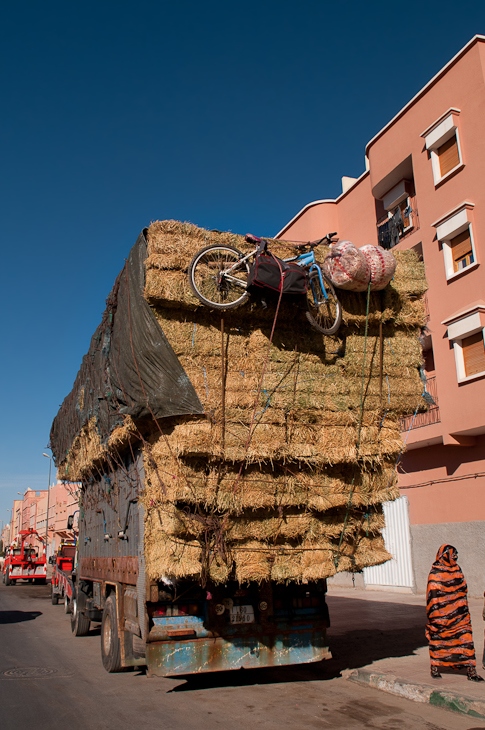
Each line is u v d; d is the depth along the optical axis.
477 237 13.83
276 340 6.45
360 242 18.89
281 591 6.79
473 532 13.55
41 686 6.88
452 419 13.89
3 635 11.37
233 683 6.94
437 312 14.76
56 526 48.78
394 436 6.82
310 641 6.70
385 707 5.83
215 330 6.24
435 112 15.36
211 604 6.34
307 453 6.14
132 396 6.39
